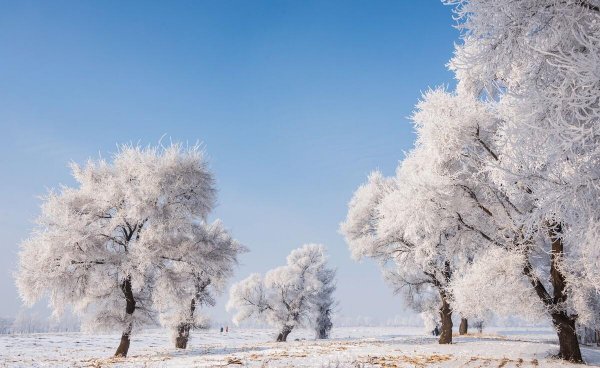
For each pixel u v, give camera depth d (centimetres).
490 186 1513
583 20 649
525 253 1578
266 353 1844
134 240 2183
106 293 2177
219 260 2405
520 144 652
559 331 1603
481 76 745
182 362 1494
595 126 560
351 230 2898
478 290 1623
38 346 3612
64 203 2188
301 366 1247
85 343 4172
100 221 2264
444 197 1573
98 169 2373
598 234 623
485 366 1342
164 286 2175
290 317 4453
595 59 526
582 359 1573
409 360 1458
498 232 1611
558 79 672
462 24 694
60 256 2039
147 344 4175
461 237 1728
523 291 1591
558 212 646
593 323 1584
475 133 1480
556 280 1588
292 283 4556
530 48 675
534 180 653
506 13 644
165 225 2136
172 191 2200
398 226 1742
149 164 2255
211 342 4747
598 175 612
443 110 1552
